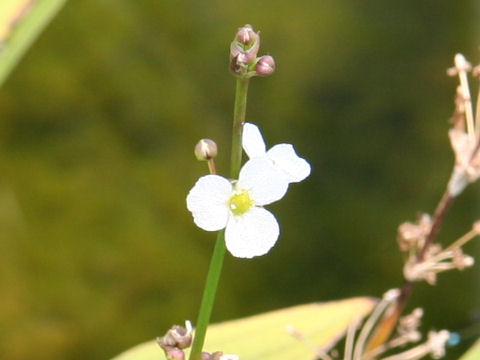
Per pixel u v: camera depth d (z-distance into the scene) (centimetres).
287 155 23
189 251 73
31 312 68
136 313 70
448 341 64
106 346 69
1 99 72
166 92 76
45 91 73
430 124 78
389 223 76
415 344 72
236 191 23
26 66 73
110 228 71
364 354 38
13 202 70
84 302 69
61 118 73
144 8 78
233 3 79
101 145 73
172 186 74
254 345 36
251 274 74
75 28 75
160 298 71
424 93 79
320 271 75
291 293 74
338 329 37
